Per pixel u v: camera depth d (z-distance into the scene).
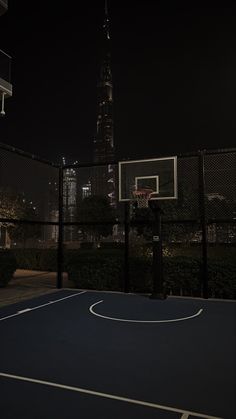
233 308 7.60
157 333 5.68
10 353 4.75
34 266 17.42
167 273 9.33
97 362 4.41
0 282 10.73
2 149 9.26
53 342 5.23
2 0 15.37
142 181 9.95
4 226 18.50
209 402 3.36
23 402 3.38
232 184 9.47
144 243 13.31
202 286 8.99
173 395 3.51
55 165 11.18
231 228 12.36
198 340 5.29
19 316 6.93
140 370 4.14
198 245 12.73
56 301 8.53
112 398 3.45
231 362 4.39
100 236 17.81
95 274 10.29
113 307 7.75
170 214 11.78
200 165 9.30
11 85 15.31
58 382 3.83
